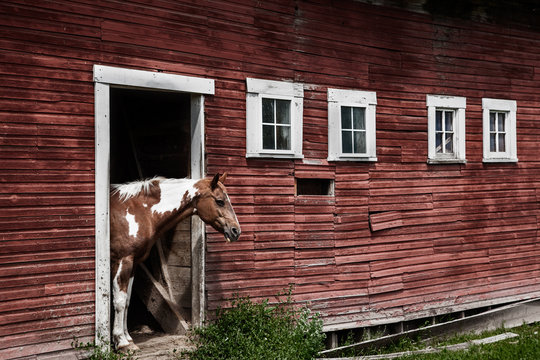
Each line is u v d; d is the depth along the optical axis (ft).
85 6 22.04
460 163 34.32
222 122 25.62
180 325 25.08
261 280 26.71
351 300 29.66
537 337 29.19
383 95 31.24
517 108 37.09
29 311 20.36
